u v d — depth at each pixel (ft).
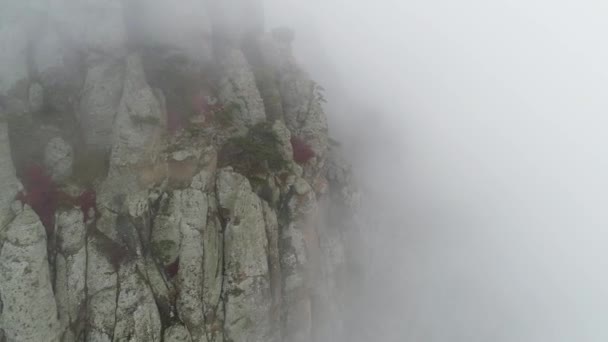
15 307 54.08
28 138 67.72
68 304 59.82
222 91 91.09
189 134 77.00
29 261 55.21
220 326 71.41
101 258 63.46
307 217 88.99
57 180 66.23
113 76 75.82
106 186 68.23
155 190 70.69
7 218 56.90
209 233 72.54
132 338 61.00
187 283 68.18
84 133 73.05
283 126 93.40
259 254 76.23
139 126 70.85
